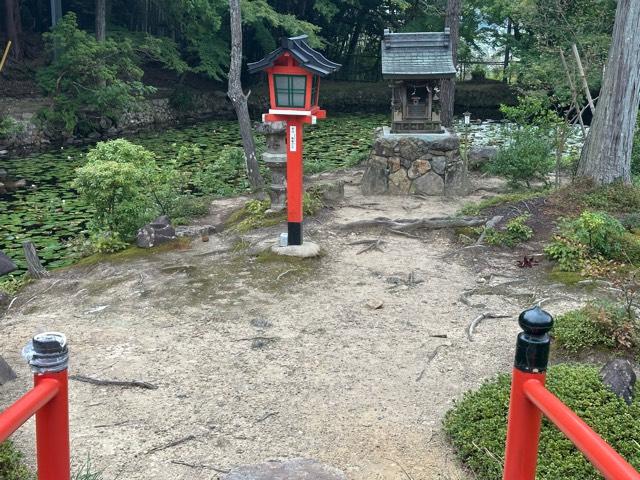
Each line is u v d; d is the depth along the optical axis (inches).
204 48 897.5
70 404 154.5
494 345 186.4
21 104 748.6
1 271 173.8
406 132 389.4
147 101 880.9
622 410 128.6
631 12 300.4
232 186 459.5
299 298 223.1
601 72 455.8
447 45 374.6
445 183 379.9
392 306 216.4
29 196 456.1
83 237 337.4
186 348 186.1
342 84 1090.1
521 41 938.1
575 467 114.4
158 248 281.6
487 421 132.3
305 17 1056.8
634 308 199.5
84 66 710.5
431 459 131.5
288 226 264.2
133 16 946.1
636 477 49.6
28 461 130.0
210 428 144.2
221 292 228.8
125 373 170.4
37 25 951.0
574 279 231.9
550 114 390.9
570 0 482.3
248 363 176.1
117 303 223.1
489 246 275.0
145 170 310.3
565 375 141.9
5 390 162.4
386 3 1054.4
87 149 686.5
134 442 138.6
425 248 282.0
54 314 217.2
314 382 165.2
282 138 323.6
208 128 850.8
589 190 313.1
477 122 863.7
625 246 247.8
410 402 155.3
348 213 338.0
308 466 123.6
